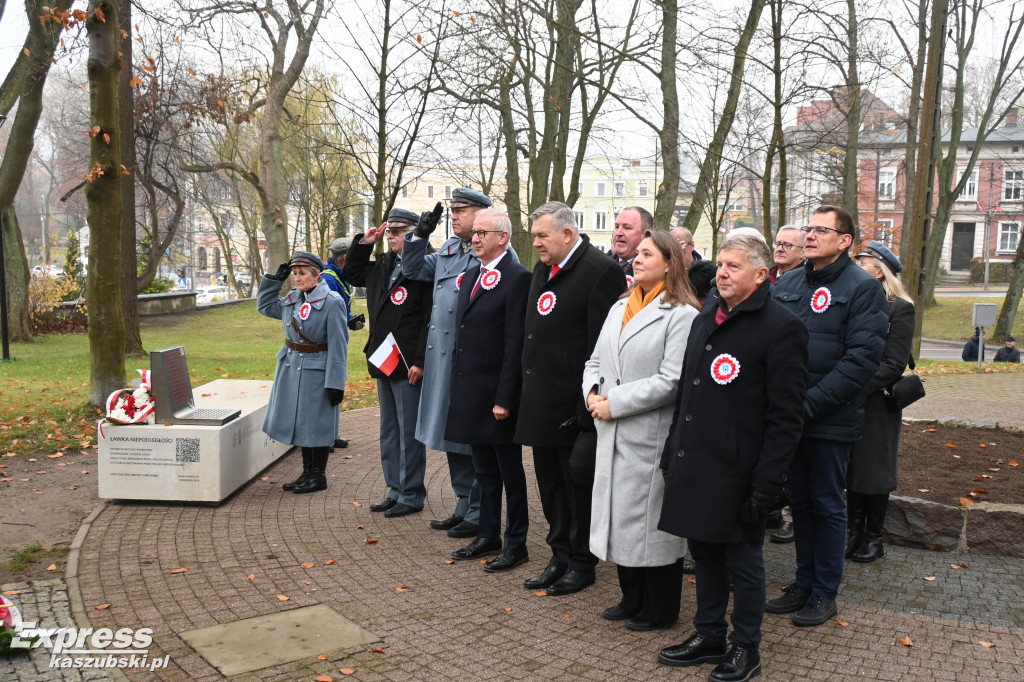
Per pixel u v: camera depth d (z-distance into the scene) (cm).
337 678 353
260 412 707
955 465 648
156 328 2412
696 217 1510
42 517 579
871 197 3616
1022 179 4509
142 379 614
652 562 388
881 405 499
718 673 348
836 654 378
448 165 1452
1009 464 647
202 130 2166
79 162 2262
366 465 754
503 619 420
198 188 3388
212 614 418
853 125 1767
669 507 358
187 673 355
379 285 616
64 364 1438
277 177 2017
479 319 505
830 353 427
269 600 438
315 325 648
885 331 421
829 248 436
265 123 1942
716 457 349
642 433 391
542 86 1692
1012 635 398
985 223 4891
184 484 605
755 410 348
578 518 452
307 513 599
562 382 444
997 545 518
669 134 1469
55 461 740
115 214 868
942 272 5203
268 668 361
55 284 2398
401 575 480
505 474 495
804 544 433
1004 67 2792
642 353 393
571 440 443
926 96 1424
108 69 820
